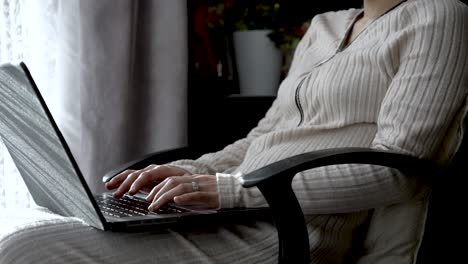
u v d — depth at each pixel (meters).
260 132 1.64
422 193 1.23
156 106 2.15
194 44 2.30
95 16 1.98
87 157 2.01
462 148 1.16
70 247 1.03
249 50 2.21
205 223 1.11
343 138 1.32
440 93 1.18
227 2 2.31
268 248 1.20
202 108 2.30
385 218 1.27
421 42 1.22
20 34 1.93
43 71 1.97
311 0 2.25
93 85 2.00
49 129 0.94
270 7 2.21
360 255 1.33
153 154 1.51
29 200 1.94
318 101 1.37
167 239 1.12
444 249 1.15
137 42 2.15
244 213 1.13
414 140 1.18
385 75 1.28
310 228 1.23
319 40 1.55
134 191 1.28
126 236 1.09
